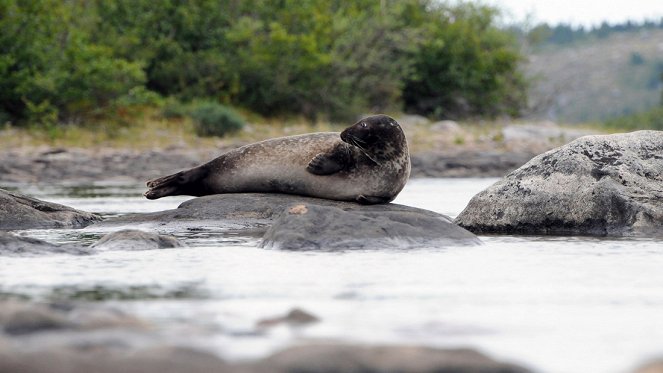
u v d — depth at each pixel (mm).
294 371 12969
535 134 97250
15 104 84812
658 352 15758
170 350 13219
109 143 80750
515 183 35469
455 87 115062
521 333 17172
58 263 25594
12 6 83812
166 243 29547
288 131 91250
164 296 20625
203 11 99625
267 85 98875
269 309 19094
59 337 14883
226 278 23188
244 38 98875
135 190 61188
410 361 13273
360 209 36094
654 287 22094
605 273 24219
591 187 34281
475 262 26000
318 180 37781
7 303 15992
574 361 15180
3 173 69812
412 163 79438
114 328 15688
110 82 84688
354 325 17594
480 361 13383
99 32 96000
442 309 19328
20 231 35469
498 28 123312
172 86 97438
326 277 23312
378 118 37125
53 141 79562
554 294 21172
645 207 33719
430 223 30078
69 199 53250
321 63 97562
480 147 88562
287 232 28984
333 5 115625
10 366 12172
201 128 86500
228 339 15969
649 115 161625
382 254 27438
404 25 111750
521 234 34094
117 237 29344
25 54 84562
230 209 36875
